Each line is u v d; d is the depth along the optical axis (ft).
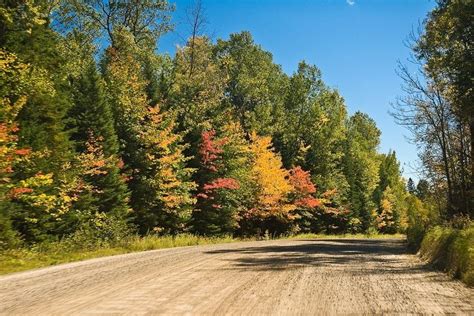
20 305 26.35
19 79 71.92
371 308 24.12
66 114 92.02
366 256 60.08
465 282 33.45
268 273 39.42
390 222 303.48
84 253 66.54
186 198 115.24
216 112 147.33
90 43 149.38
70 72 109.19
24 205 74.74
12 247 67.10
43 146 77.56
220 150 133.39
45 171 77.82
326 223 225.76
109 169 97.71
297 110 224.33
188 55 147.74
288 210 166.61
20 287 33.68
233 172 140.97
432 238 57.62
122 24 153.17
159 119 114.83
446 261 42.83
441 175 96.07
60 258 59.47
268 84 236.43
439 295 28.17
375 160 323.16
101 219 92.07
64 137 83.46
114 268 44.93
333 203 220.02
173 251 69.15
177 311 23.63
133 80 117.70
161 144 109.91
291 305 24.99
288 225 180.14
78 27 148.77
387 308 24.11
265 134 199.52
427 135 90.99
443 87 81.25
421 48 81.25
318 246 84.79
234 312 23.30
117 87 114.62
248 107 225.35
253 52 232.53
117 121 111.45
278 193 156.66
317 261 51.16
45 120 82.89
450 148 88.99
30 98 78.13
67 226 85.81
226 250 70.79
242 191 144.46
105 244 79.97
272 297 27.45
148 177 112.16
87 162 88.58
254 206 156.25
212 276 37.55
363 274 38.78
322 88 226.99
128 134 111.55
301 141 211.61
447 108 85.51
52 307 25.32
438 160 93.30
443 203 97.04
